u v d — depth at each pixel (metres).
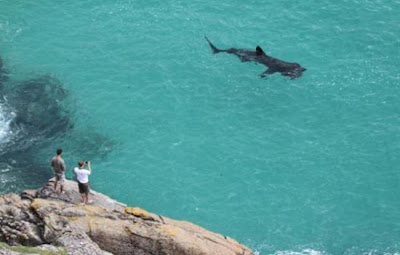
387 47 78.31
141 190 63.44
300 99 72.62
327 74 75.25
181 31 81.06
